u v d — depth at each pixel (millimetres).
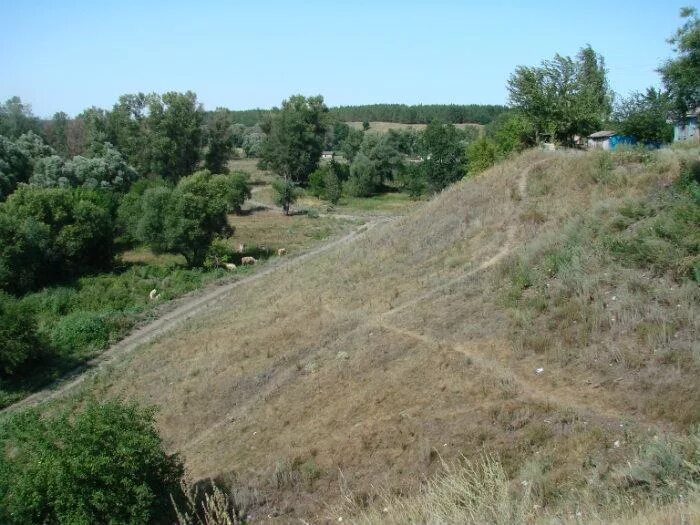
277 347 21688
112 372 26031
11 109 94375
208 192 45719
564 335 14898
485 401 13484
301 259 41562
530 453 11039
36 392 26672
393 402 14992
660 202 18438
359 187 84375
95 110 87688
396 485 11516
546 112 34250
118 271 45938
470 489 7848
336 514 11195
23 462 12477
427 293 21406
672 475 7934
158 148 81875
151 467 12734
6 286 39594
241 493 12805
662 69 20312
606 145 36719
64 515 11750
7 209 44031
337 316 22406
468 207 27438
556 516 7352
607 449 10289
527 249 20125
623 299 14906
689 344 12633
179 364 23922
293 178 91750
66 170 63469
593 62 38500
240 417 18047
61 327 32156
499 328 16766
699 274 14219
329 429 14953
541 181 25516
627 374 12633
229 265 43312
